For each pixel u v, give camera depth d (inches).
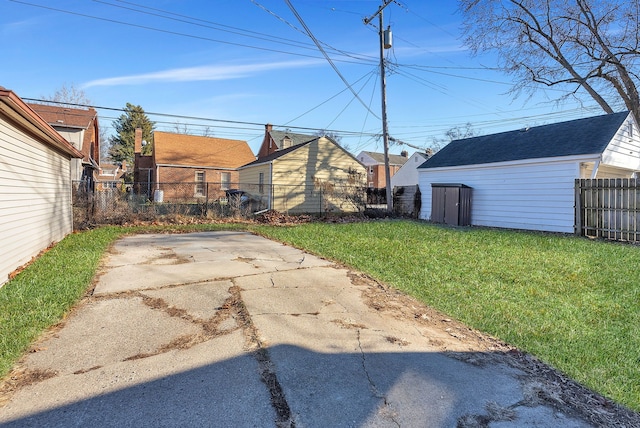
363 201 670.5
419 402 82.4
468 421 76.2
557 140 430.0
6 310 132.6
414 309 150.8
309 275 200.1
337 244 301.0
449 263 231.8
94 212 418.6
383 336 120.6
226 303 148.6
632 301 161.6
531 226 422.6
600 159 362.9
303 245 300.0
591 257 247.6
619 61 516.7
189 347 107.7
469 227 454.0
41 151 243.8
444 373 96.8
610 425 77.2
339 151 719.1
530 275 203.8
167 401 80.0
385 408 79.7
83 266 201.6
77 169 617.9
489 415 78.6
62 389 84.0
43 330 117.9
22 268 195.8
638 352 113.0
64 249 257.0
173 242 316.8
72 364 96.3
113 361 98.4
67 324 124.0
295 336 117.6
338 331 123.3
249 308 142.9
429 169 563.5
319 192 690.8
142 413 75.5
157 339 113.2
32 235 222.8
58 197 299.6
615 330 130.3
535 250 275.3
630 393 90.4
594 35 529.3
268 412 77.0
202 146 1081.4
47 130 211.5
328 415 76.5
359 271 212.5
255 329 122.1
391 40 578.2
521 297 167.9
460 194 485.7
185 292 162.7
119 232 372.5
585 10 525.0
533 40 577.3
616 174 494.6
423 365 100.9
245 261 234.8
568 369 102.1
